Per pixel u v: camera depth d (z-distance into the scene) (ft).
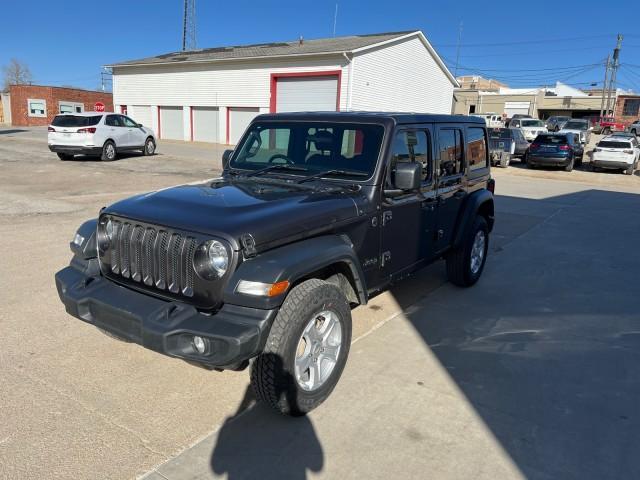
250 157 14.67
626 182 65.16
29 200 33.24
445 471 9.10
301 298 9.71
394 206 13.24
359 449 9.61
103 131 59.41
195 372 12.16
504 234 30.30
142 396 11.09
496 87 263.08
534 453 9.67
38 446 9.30
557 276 21.53
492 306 17.56
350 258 11.08
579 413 11.08
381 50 86.74
